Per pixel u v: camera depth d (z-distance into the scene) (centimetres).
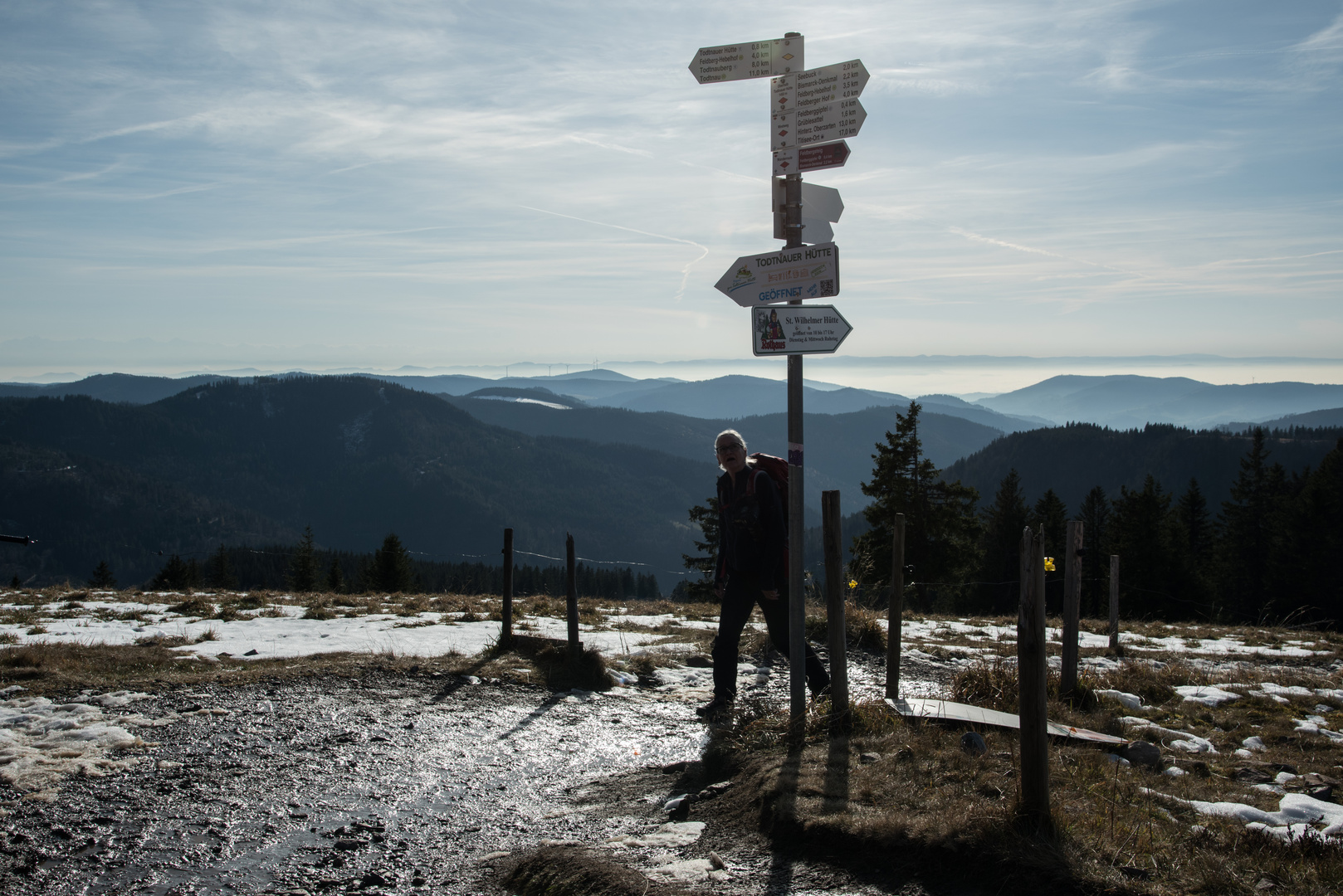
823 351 502
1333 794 414
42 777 425
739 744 494
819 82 504
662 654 917
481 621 1210
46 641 907
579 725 593
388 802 427
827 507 498
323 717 577
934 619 1655
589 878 313
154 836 368
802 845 340
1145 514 5044
